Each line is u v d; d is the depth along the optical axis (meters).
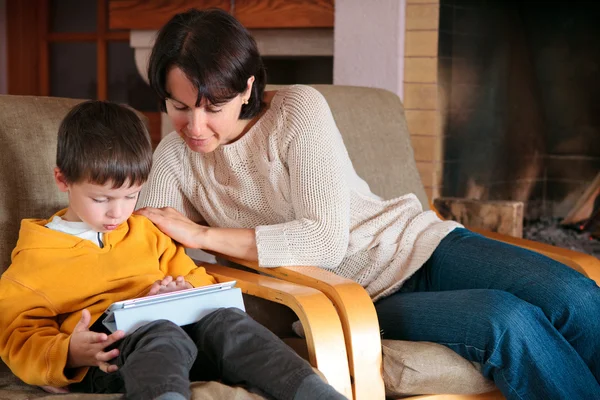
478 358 1.28
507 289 1.42
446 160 2.82
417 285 1.57
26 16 3.65
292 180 1.45
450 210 2.73
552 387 1.24
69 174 1.19
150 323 1.13
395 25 2.67
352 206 1.57
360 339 1.25
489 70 3.01
